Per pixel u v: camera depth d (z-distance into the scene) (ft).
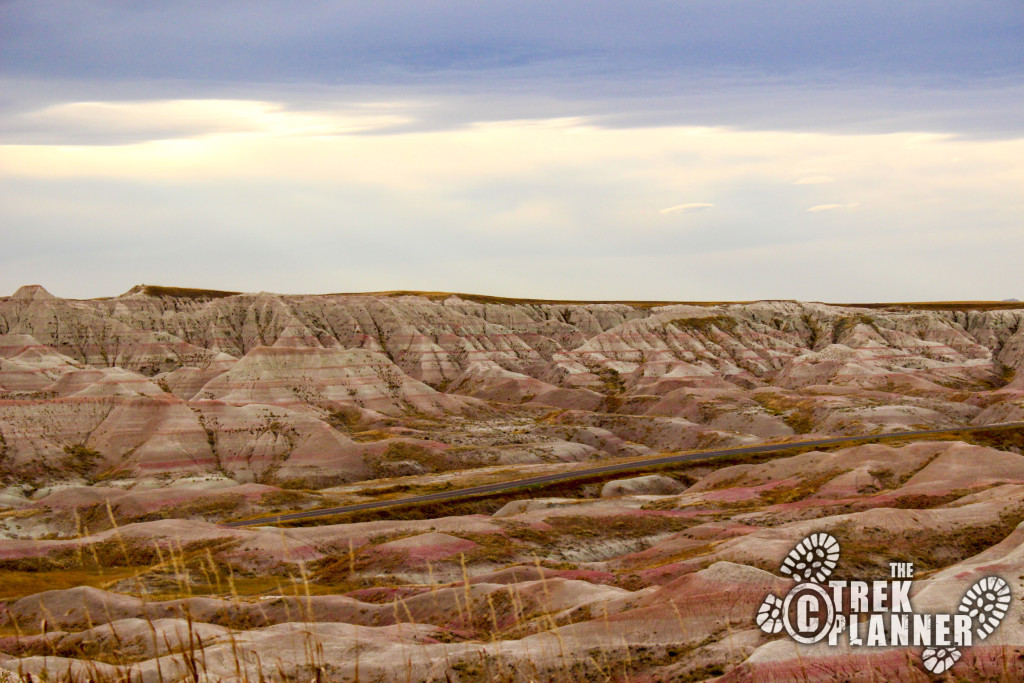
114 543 230.89
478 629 148.25
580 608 141.79
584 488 378.73
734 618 121.19
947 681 79.15
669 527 269.64
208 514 328.08
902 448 339.57
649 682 99.81
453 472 451.94
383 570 216.74
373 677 101.45
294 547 237.25
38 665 53.62
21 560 211.41
